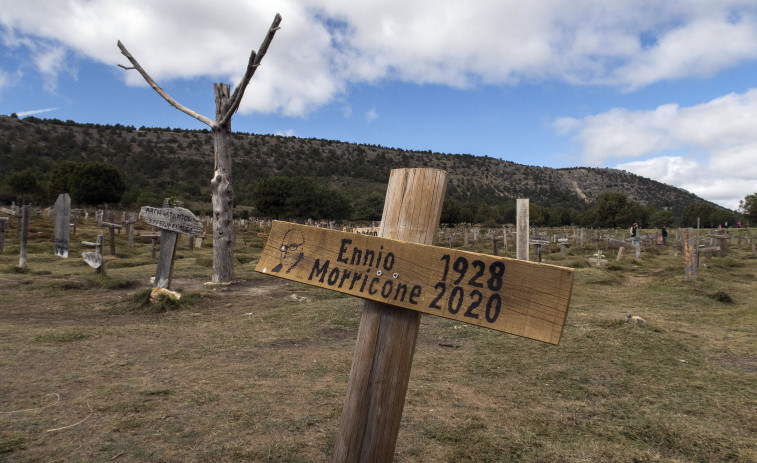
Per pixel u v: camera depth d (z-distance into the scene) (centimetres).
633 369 408
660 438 276
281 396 336
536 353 458
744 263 1435
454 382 380
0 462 229
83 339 490
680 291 836
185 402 320
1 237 1287
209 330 556
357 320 600
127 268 1153
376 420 147
